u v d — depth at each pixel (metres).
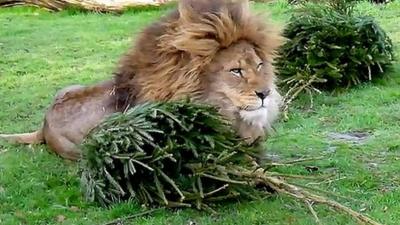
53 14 20.64
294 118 10.24
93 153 6.84
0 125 10.20
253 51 6.93
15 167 8.04
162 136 6.73
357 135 9.47
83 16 20.20
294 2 19.44
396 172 7.82
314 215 6.26
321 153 8.58
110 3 20.67
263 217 6.58
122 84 7.67
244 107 6.81
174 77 7.05
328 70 11.41
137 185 6.81
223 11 6.93
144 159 6.62
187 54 6.97
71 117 8.19
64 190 7.38
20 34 17.61
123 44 16.30
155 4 20.80
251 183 6.88
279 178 7.03
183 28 6.94
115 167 6.78
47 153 8.49
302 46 11.50
